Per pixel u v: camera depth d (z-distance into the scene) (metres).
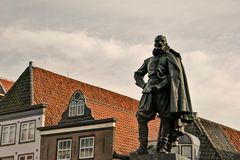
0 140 35.31
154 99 9.12
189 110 8.99
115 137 32.25
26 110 34.56
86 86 37.91
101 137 30.84
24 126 34.50
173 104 8.83
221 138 35.22
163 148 8.89
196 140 31.81
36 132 33.66
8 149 34.78
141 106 9.16
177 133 9.01
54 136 32.72
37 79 36.41
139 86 9.48
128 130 33.91
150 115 9.12
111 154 30.23
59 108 35.53
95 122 31.19
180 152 31.17
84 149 31.31
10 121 35.28
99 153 30.66
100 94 37.72
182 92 8.95
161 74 9.12
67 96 36.97
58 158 32.19
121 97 39.06
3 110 36.00
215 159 32.44
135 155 8.73
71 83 38.09
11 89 36.94
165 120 9.01
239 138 37.72
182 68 9.18
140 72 9.52
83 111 32.31
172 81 8.94
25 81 36.44
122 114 35.44
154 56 9.38
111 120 30.70
